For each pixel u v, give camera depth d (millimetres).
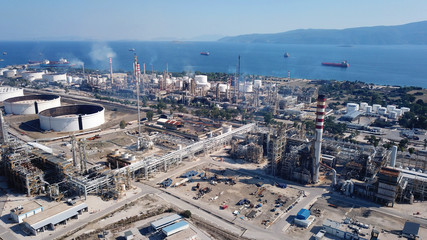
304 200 160375
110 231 130875
